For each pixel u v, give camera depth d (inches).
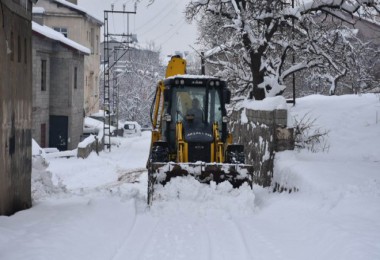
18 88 433.7
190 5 895.7
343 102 829.8
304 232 360.5
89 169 1000.9
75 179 862.5
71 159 1147.3
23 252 298.0
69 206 451.5
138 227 405.7
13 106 417.7
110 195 534.0
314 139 664.4
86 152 1219.9
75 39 1911.9
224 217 445.4
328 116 762.8
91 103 2148.1
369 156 598.9
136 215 454.0
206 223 422.3
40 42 1307.8
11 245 311.4
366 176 483.8
